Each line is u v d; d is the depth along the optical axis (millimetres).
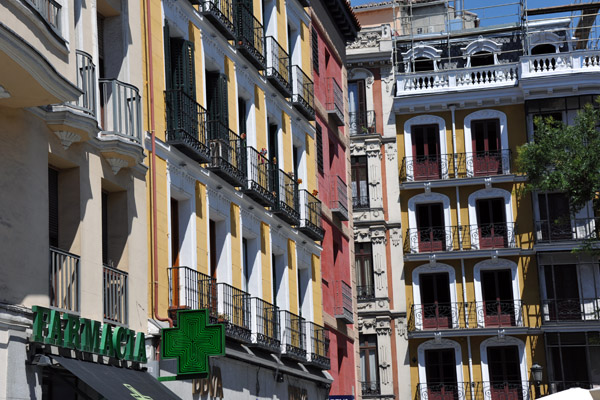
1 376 18047
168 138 26422
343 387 43312
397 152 58594
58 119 20484
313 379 36875
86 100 21672
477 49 60438
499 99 57375
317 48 42844
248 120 33250
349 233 46281
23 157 19594
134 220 24031
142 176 24672
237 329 29047
